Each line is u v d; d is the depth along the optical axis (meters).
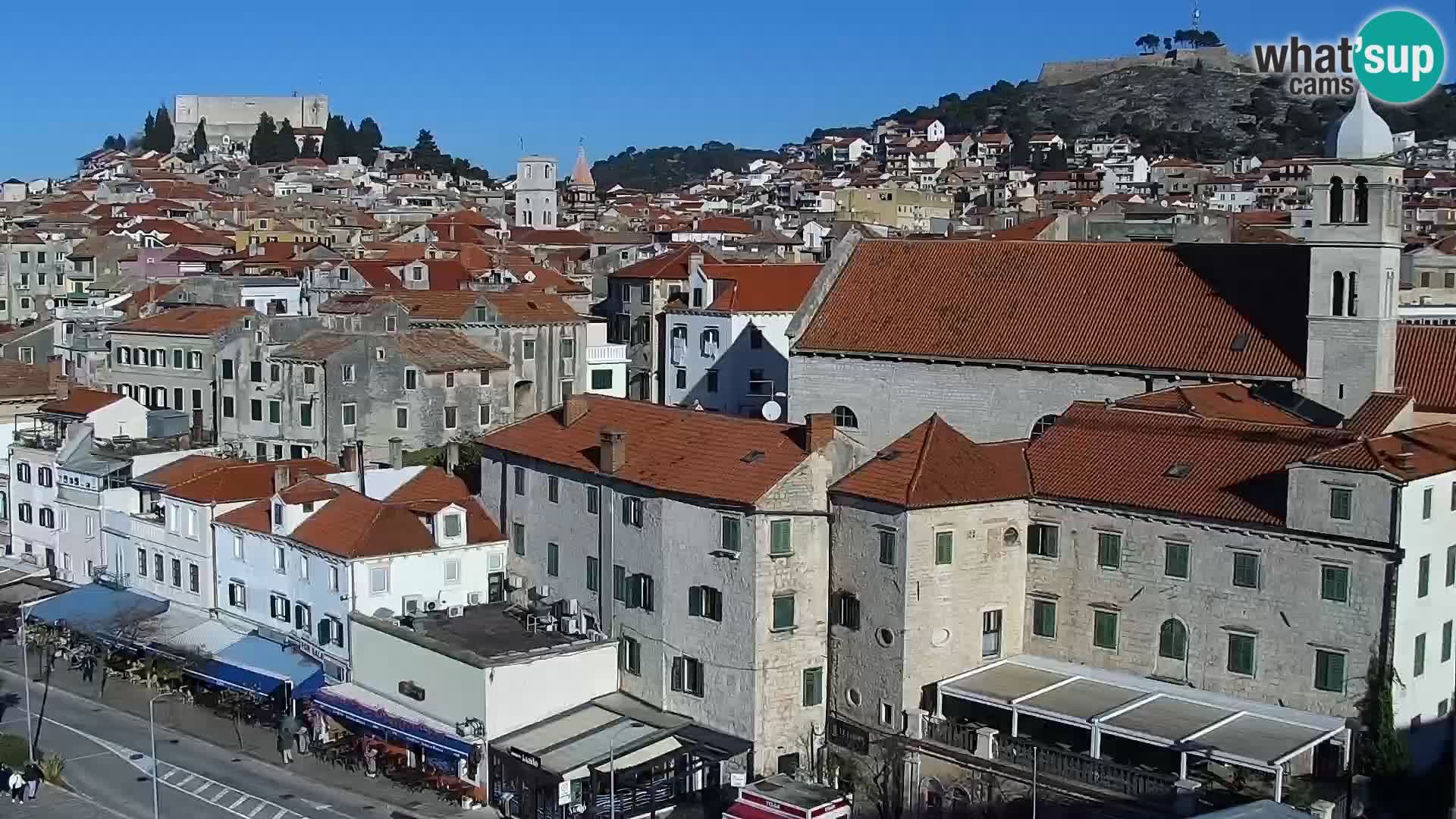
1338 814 68.25
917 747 78.25
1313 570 72.50
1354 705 71.44
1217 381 93.88
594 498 91.62
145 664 105.31
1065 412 90.19
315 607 96.94
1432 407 94.12
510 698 84.81
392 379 130.00
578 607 93.31
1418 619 72.12
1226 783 69.56
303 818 82.31
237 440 134.38
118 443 123.81
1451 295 163.00
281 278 170.12
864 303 110.00
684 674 85.94
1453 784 69.62
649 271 162.50
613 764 80.56
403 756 89.38
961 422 103.25
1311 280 90.69
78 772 88.69
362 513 97.31
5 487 129.62
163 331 140.62
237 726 97.06
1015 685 78.44
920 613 79.81
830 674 84.31
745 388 146.12
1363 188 88.75
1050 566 82.38
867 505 81.19
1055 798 72.62
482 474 102.50
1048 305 103.06
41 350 164.00
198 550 106.25
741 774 78.56
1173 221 184.50
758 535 81.44
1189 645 77.19
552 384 144.38
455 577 97.25
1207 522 75.69
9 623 113.88
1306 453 76.12
